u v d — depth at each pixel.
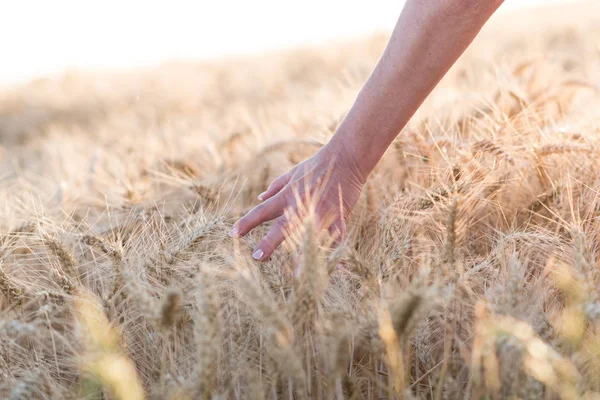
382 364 1.55
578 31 9.87
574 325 1.17
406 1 1.68
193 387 1.25
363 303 1.48
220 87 14.16
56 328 1.92
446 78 4.11
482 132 2.52
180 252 1.78
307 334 1.45
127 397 1.12
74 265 1.74
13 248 2.07
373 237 2.08
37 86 15.20
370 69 5.79
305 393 1.34
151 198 2.70
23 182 3.41
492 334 1.07
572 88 2.97
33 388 1.35
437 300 1.26
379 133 1.78
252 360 1.54
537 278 1.67
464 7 1.55
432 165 2.36
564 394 1.08
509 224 2.10
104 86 16.75
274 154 2.98
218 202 2.45
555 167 2.27
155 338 1.60
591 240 1.64
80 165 3.86
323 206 1.82
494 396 1.21
